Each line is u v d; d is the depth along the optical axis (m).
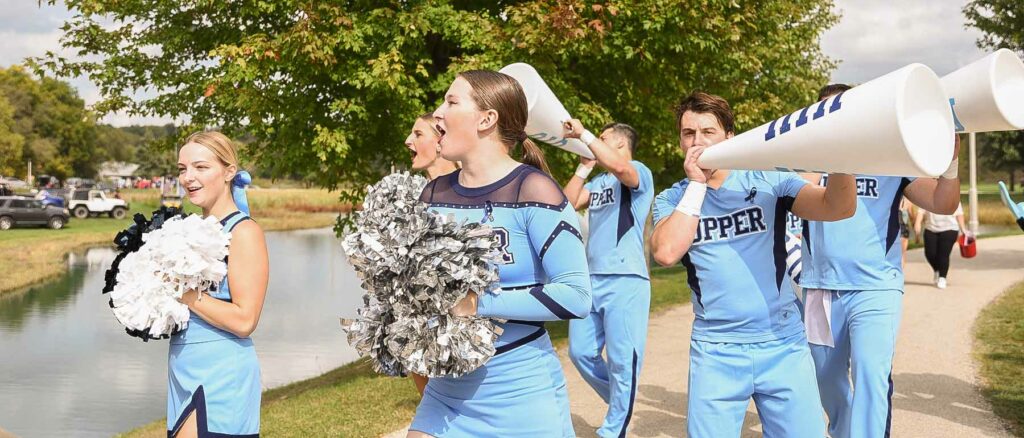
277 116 9.08
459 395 2.67
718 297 3.37
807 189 3.27
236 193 3.44
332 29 8.66
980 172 93.44
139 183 112.44
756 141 2.82
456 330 2.44
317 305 16.73
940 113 2.40
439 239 2.45
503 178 2.65
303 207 68.81
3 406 9.18
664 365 7.69
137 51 11.06
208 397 3.10
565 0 8.21
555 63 9.79
